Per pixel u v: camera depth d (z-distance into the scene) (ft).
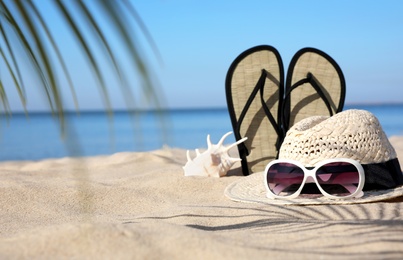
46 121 173.06
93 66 2.55
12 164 22.12
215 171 13.85
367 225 6.56
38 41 2.57
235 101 14.98
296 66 15.07
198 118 217.97
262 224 7.48
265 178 10.12
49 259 5.00
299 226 6.87
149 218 8.61
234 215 8.50
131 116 2.22
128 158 19.76
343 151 9.64
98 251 5.14
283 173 9.89
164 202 10.93
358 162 9.46
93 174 16.49
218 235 5.91
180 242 5.36
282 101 14.92
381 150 9.96
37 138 72.54
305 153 9.80
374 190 9.86
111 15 2.19
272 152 14.58
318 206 8.95
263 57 15.12
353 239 5.73
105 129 104.99
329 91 15.01
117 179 14.02
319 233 6.21
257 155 14.60
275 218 7.96
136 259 4.89
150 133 75.00
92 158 22.21
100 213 9.95
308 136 9.84
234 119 14.87
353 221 7.06
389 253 5.11
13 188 11.65
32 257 5.08
